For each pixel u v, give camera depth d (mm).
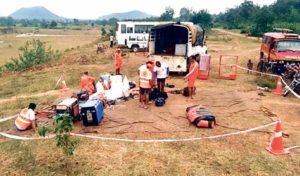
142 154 9141
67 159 8867
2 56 47969
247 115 12336
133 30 30938
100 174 8141
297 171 8359
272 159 8945
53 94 15836
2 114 12883
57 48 52938
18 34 119562
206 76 18750
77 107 11492
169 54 19594
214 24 93500
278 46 19141
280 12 78812
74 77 19594
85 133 10422
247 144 9852
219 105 13492
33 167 8523
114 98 13398
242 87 16953
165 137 10180
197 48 20609
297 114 12711
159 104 13086
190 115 11289
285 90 15305
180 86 16844
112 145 9656
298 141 10156
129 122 11305
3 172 8352
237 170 8359
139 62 24891
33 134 10555
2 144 9945
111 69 22141
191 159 8891
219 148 9555
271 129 11047
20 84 19031
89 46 43406
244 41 47094
